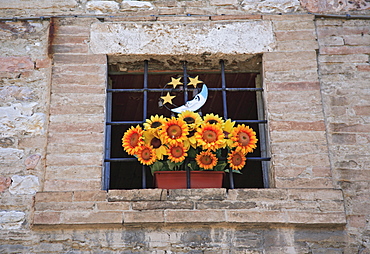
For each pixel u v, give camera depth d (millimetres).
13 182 3766
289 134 3916
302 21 4293
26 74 4105
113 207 3629
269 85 4066
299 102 4016
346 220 3686
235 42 4211
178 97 5414
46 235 3611
